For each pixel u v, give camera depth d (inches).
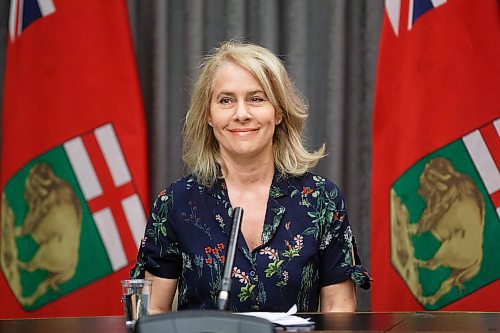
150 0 230.7
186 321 102.2
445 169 215.8
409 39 215.5
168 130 232.2
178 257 156.0
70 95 216.8
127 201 218.1
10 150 216.5
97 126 217.5
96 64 217.6
